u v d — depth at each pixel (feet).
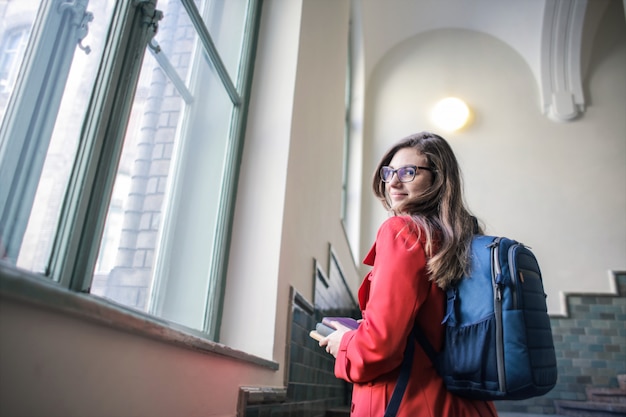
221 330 4.98
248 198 5.60
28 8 2.52
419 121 18.02
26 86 2.48
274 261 5.24
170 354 2.95
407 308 2.48
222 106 5.42
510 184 16.48
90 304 2.12
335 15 10.68
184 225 4.34
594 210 15.76
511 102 17.65
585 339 14.39
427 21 19.03
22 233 2.31
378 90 18.92
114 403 2.36
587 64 17.56
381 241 2.78
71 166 2.61
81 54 2.78
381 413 2.49
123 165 3.36
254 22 6.57
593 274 15.05
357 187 16.97
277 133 5.95
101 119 2.78
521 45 18.30
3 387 1.72
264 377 4.83
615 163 16.19
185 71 4.41
